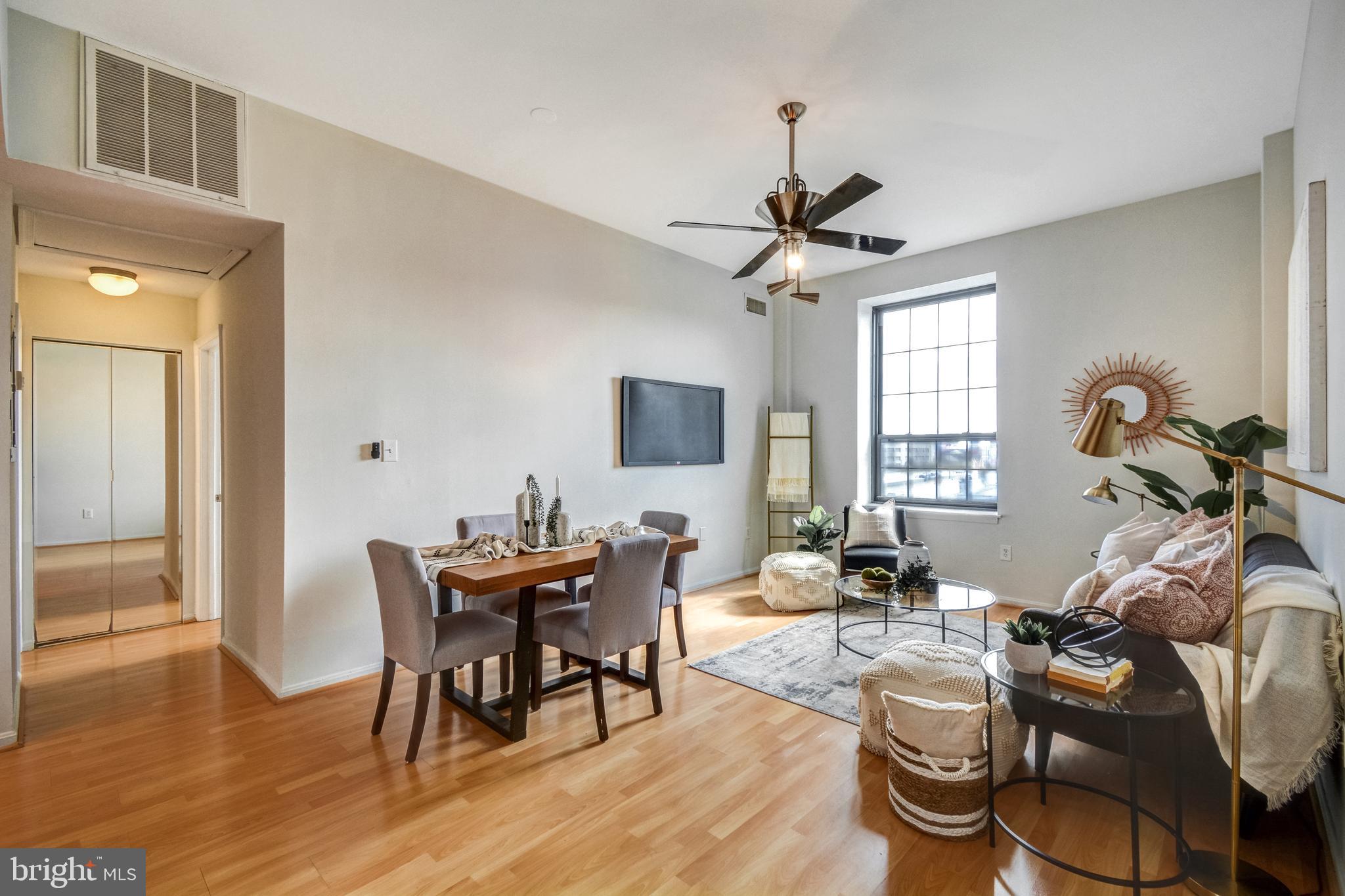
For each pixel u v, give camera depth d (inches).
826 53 102.0
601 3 90.5
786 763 95.8
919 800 78.2
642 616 109.3
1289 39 97.8
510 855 74.4
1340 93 69.7
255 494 132.2
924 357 215.9
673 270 201.8
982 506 201.0
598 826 80.0
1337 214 73.1
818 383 234.4
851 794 87.1
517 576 100.0
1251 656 72.7
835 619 174.1
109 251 133.6
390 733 105.6
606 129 126.3
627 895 67.8
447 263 142.9
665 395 196.4
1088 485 173.2
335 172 125.4
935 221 176.9
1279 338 129.5
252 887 68.9
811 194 109.8
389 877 70.6
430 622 96.0
